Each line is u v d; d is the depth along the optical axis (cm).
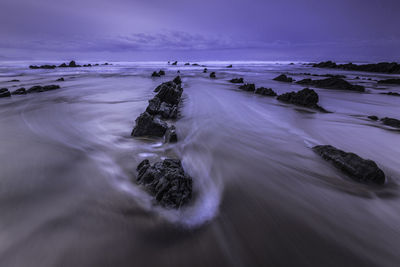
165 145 681
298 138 790
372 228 355
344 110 1297
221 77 3441
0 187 409
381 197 441
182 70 4953
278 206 402
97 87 2028
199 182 474
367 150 699
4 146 603
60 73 3672
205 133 812
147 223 337
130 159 570
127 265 274
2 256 276
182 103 1382
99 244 297
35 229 317
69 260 274
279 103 1462
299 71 5000
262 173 528
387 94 1902
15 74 3366
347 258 299
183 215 359
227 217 365
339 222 365
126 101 1373
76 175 470
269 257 296
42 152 575
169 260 283
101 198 391
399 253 309
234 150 664
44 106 1170
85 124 862
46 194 399
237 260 289
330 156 586
